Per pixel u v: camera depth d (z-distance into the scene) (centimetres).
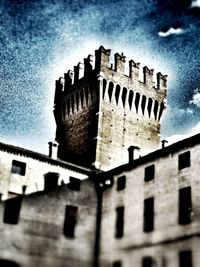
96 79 5334
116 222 3700
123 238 3562
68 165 4031
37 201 3572
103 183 4006
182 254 3033
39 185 3788
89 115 5341
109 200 3862
